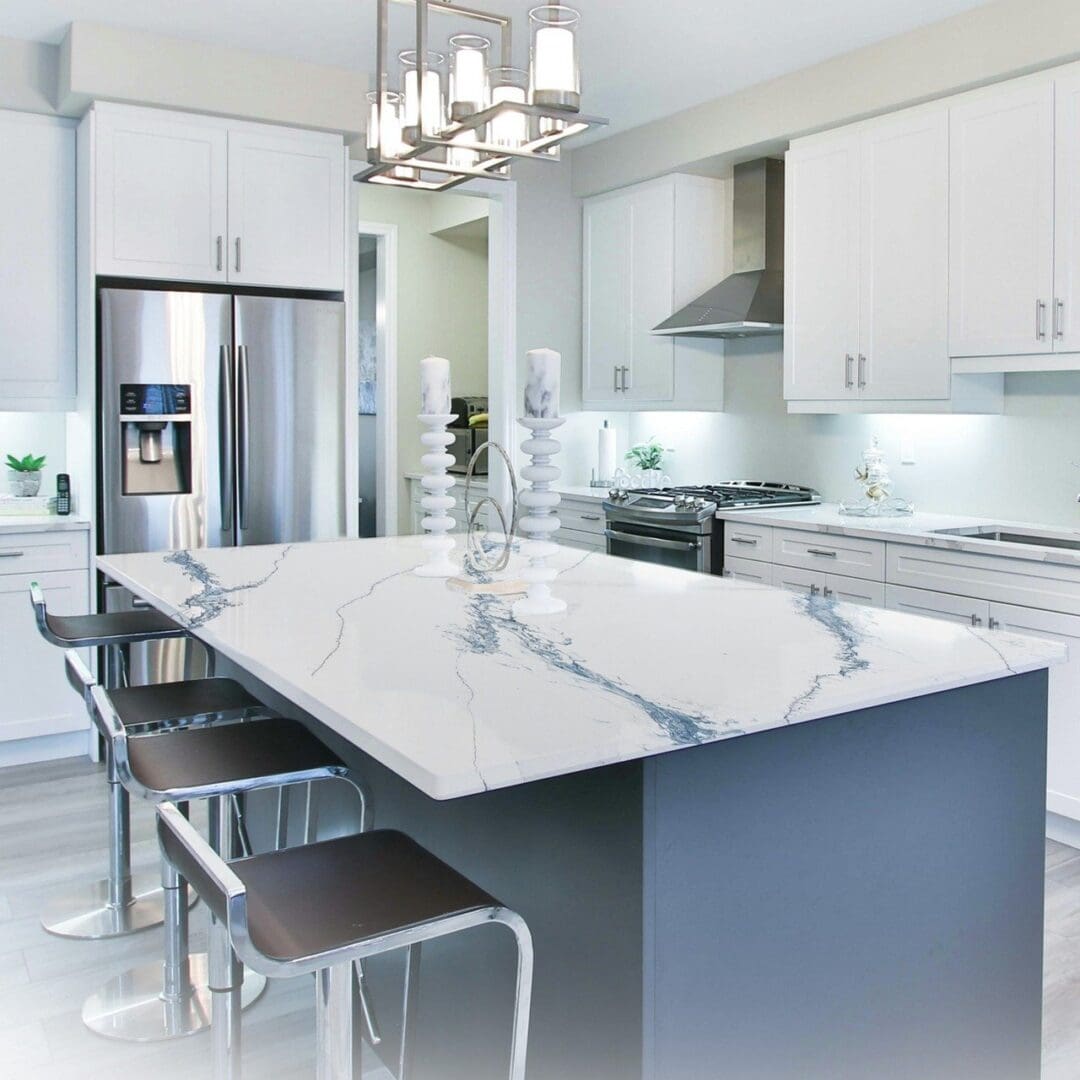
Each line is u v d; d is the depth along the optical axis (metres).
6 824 3.45
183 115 4.08
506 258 5.36
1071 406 3.78
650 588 2.45
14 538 3.91
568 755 1.28
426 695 1.53
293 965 1.28
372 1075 2.19
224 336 4.14
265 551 3.04
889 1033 1.72
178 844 1.40
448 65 2.50
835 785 1.62
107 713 1.93
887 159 3.94
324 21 3.82
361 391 7.55
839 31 3.82
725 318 4.55
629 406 5.33
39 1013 2.39
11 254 4.08
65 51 3.93
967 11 3.60
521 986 1.44
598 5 3.58
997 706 1.84
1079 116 3.32
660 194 5.04
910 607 3.60
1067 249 3.36
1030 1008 1.94
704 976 1.48
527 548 2.15
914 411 3.90
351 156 4.75
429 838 2.04
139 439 4.05
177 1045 2.28
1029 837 1.91
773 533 4.12
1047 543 3.71
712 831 1.48
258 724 2.23
